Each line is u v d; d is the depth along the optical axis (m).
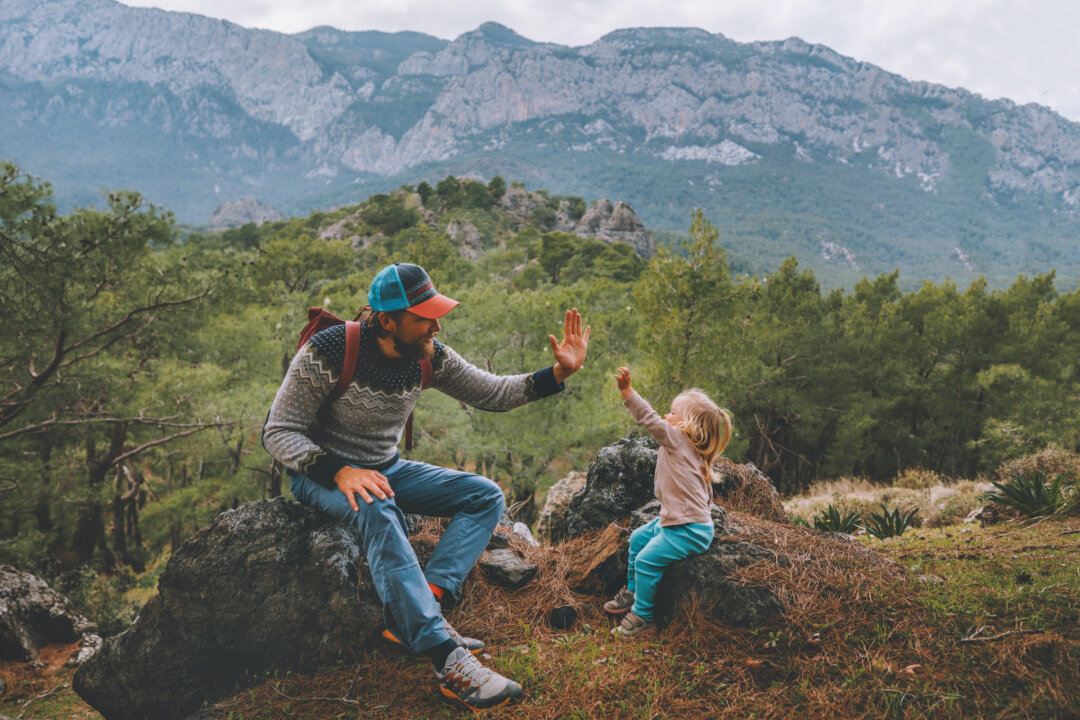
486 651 3.08
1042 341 24.45
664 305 15.31
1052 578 3.32
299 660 3.13
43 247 10.44
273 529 3.23
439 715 2.62
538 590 3.58
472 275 54.56
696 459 3.20
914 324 29.48
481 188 159.62
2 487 13.90
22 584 7.45
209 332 18.22
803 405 20.81
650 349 15.66
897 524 7.40
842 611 2.90
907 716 2.35
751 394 20.02
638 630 3.13
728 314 15.30
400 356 2.89
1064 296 28.05
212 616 3.19
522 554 3.90
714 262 14.98
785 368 22.30
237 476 19.16
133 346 14.78
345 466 2.79
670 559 3.11
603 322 20.86
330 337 2.81
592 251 100.06
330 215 139.88
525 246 113.94
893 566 3.30
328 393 2.85
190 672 3.25
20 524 15.59
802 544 3.35
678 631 3.01
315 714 2.73
